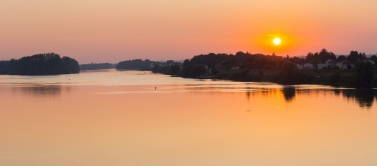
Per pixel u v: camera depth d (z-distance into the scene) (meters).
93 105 83.88
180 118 66.31
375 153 45.03
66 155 45.03
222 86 131.88
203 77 195.88
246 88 121.62
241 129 57.25
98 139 51.91
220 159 43.03
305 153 45.09
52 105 84.94
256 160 42.66
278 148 47.12
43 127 60.16
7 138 53.34
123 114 71.06
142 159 43.19
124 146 48.28
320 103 83.00
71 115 70.56
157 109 76.88
